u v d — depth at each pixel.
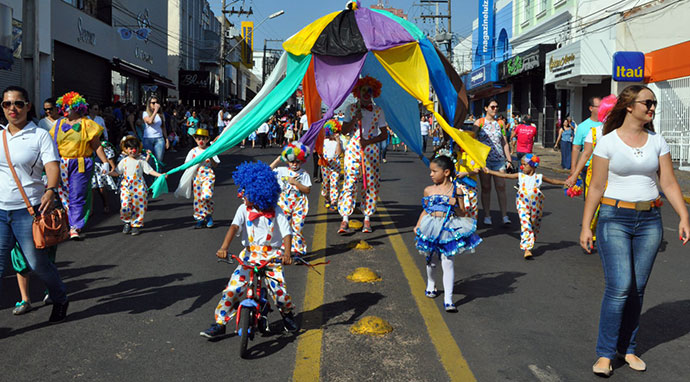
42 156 4.79
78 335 4.71
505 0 37.91
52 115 9.05
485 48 40.75
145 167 8.57
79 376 3.98
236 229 4.56
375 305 5.43
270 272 4.61
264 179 4.45
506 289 6.05
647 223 4.08
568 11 27.72
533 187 7.30
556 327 4.98
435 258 7.15
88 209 8.20
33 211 4.73
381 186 14.17
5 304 5.46
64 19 21.47
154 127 12.81
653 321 5.21
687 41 18.83
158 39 34.22
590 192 4.20
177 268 6.70
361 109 8.30
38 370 4.07
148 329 4.86
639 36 22.06
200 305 5.46
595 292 5.98
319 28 8.12
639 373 4.13
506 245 8.06
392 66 7.92
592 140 7.28
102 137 10.68
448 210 5.35
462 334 4.78
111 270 6.61
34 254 4.77
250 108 7.95
